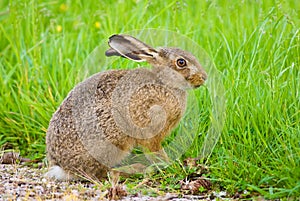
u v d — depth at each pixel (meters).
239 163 10.70
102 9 16.12
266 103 11.59
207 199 10.24
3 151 12.39
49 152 11.44
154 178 11.14
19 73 14.45
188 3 15.81
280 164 10.56
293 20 13.82
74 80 13.38
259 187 10.38
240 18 14.77
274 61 12.52
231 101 11.83
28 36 15.16
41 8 16.55
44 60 14.59
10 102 13.42
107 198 10.24
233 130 11.48
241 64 12.68
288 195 9.89
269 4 14.80
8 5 16.47
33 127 13.09
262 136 11.17
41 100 13.40
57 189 10.62
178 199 10.22
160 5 15.55
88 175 11.24
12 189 10.45
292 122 11.48
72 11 16.66
